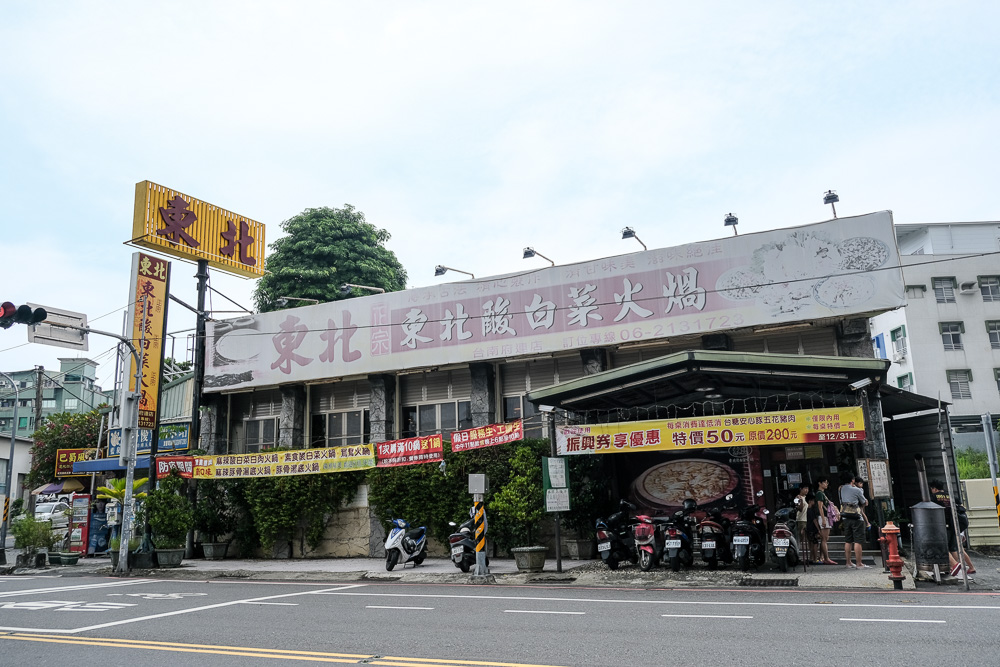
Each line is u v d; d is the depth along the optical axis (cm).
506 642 729
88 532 2352
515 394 1916
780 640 691
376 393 2014
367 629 834
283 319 2167
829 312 1520
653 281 1688
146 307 2047
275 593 1242
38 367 3800
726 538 1319
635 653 657
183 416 2386
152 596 1222
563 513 1653
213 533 2122
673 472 1623
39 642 805
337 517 2012
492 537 1767
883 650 632
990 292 4000
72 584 1488
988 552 1462
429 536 1869
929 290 4022
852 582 1080
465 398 1989
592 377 1426
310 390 2195
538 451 1712
